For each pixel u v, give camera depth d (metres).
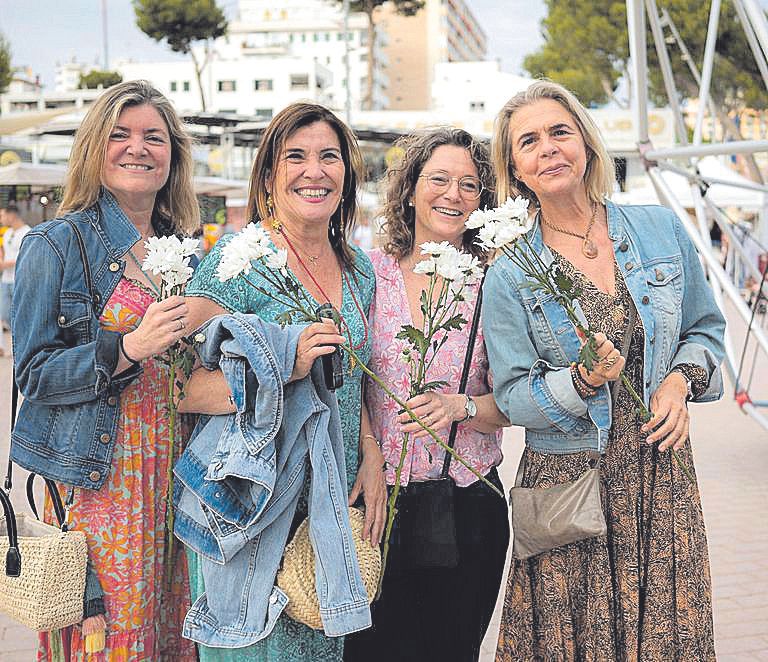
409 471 2.86
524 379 2.68
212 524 2.41
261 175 2.79
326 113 2.74
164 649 2.77
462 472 2.89
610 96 28.98
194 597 2.56
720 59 17.66
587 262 2.72
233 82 91.88
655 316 2.63
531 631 2.69
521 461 2.84
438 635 2.93
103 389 2.48
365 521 2.69
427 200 2.99
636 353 2.64
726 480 7.07
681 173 5.85
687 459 2.64
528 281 2.68
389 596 2.88
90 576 2.56
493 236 2.42
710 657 2.60
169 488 2.55
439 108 49.00
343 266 2.88
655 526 2.58
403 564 2.82
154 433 2.65
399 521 2.83
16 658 4.06
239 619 2.41
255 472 2.34
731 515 6.13
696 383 2.62
